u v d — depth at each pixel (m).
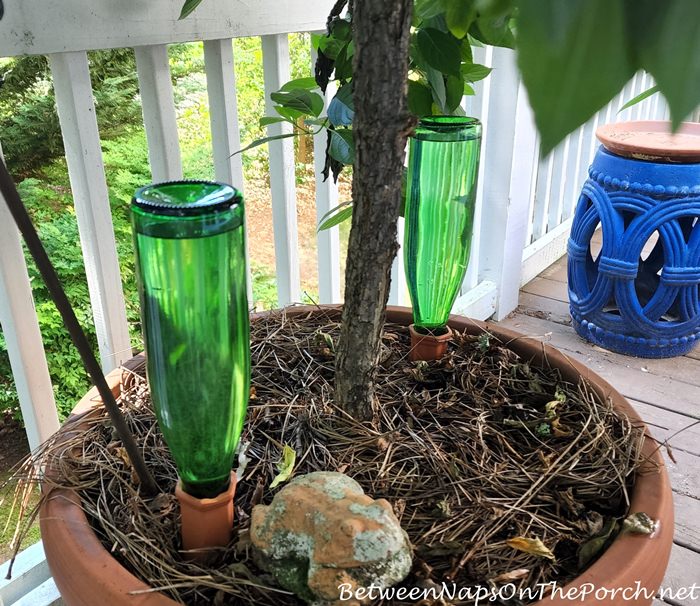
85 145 0.95
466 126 0.81
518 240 2.04
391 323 1.03
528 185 2.00
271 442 0.76
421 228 0.86
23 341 0.95
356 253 0.70
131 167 2.57
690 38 0.18
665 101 0.18
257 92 3.15
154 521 0.64
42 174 2.56
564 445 0.76
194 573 0.58
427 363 0.91
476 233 1.90
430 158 0.81
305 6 1.18
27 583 1.00
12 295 0.91
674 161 1.65
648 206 1.69
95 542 0.58
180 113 2.99
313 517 0.56
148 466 0.71
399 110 0.63
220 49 1.09
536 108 0.18
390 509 0.58
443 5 0.38
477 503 0.67
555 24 0.18
